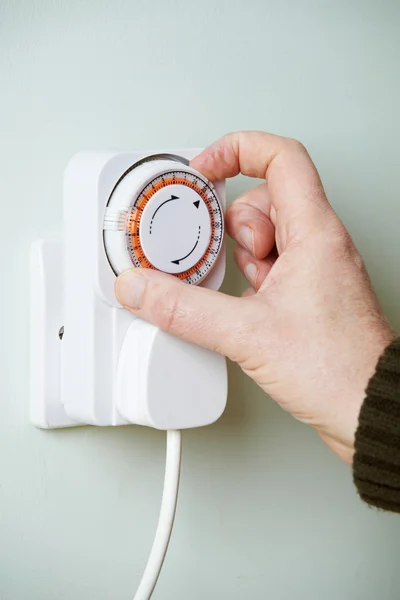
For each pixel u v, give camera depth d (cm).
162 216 51
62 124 56
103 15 57
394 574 77
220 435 66
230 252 64
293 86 67
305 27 67
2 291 55
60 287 55
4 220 54
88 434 59
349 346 50
